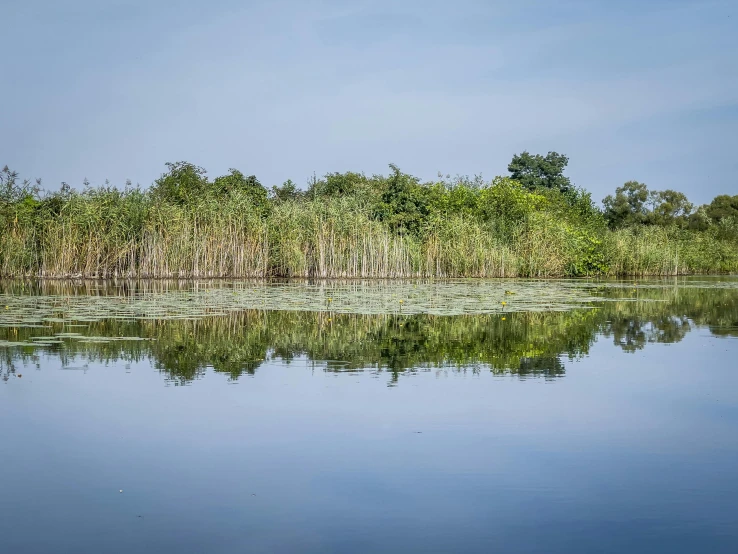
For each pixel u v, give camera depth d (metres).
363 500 4.95
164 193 35.59
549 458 5.81
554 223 38.44
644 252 42.22
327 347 11.03
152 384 8.30
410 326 13.71
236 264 31.62
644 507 4.87
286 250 32.00
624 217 64.38
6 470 5.50
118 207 30.27
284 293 21.69
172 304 17.64
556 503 4.94
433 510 4.80
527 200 41.03
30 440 6.20
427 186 42.62
